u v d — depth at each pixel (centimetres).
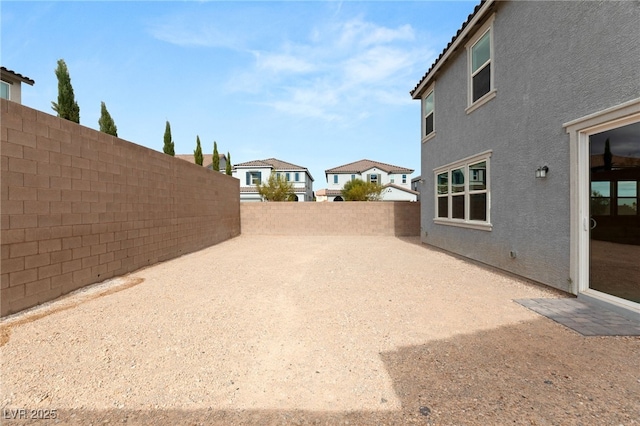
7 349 319
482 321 390
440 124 998
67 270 522
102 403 234
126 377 269
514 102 617
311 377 269
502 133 660
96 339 344
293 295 511
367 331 364
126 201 694
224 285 579
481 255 759
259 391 249
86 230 570
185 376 271
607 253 437
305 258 880
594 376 262
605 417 212
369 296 503
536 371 271
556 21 504
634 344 319
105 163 624
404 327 375
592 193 457
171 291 539
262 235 1600
